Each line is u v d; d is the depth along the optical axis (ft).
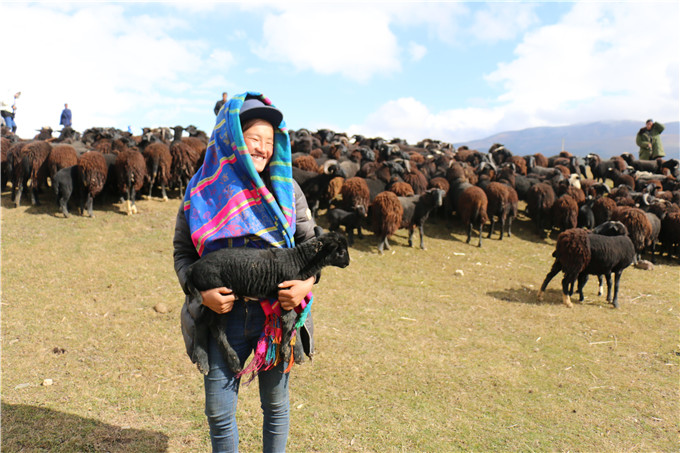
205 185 6.40
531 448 10.85
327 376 14.24
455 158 59.62
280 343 6.30
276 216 6.31
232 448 6.44
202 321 5.98
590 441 11.33
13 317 16.98
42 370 13.44
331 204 40.91
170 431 10.62
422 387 13.91
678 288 27.40
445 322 20.02
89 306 18.62
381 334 18.08
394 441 10.77
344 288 23.67
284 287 5.93
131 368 13.93
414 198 33.35
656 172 62.90
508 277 28.22
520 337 18.80
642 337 19.17
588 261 22.38
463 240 36.73
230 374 6.25
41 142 32.35
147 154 35.14
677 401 13.76
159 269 23.63
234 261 5.74
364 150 47.91
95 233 28.43
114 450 9.73
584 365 16.26
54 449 9.64
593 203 38.58
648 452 10.94
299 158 38.75
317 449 10.23
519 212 45.68
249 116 6.52
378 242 33.71
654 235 35.01
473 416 12.32
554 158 68.54
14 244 25.30
